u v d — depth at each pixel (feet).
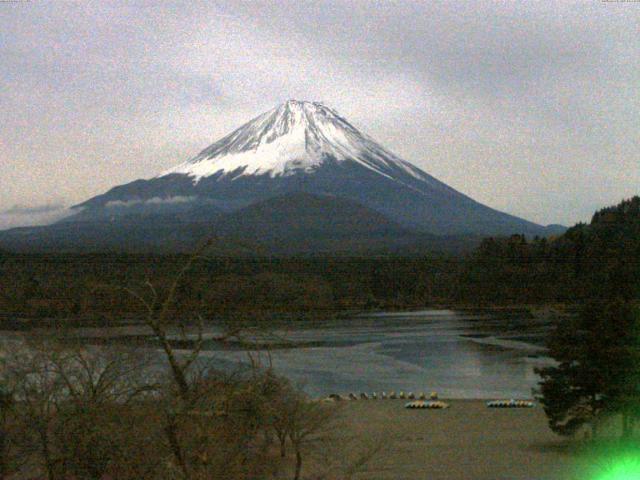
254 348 88.28
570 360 207.41
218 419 71.31
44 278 412.57
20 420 114.32
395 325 602.85
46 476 108.78
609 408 202.69
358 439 215.31
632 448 199.62
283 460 160.86
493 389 330.95
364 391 323.98
